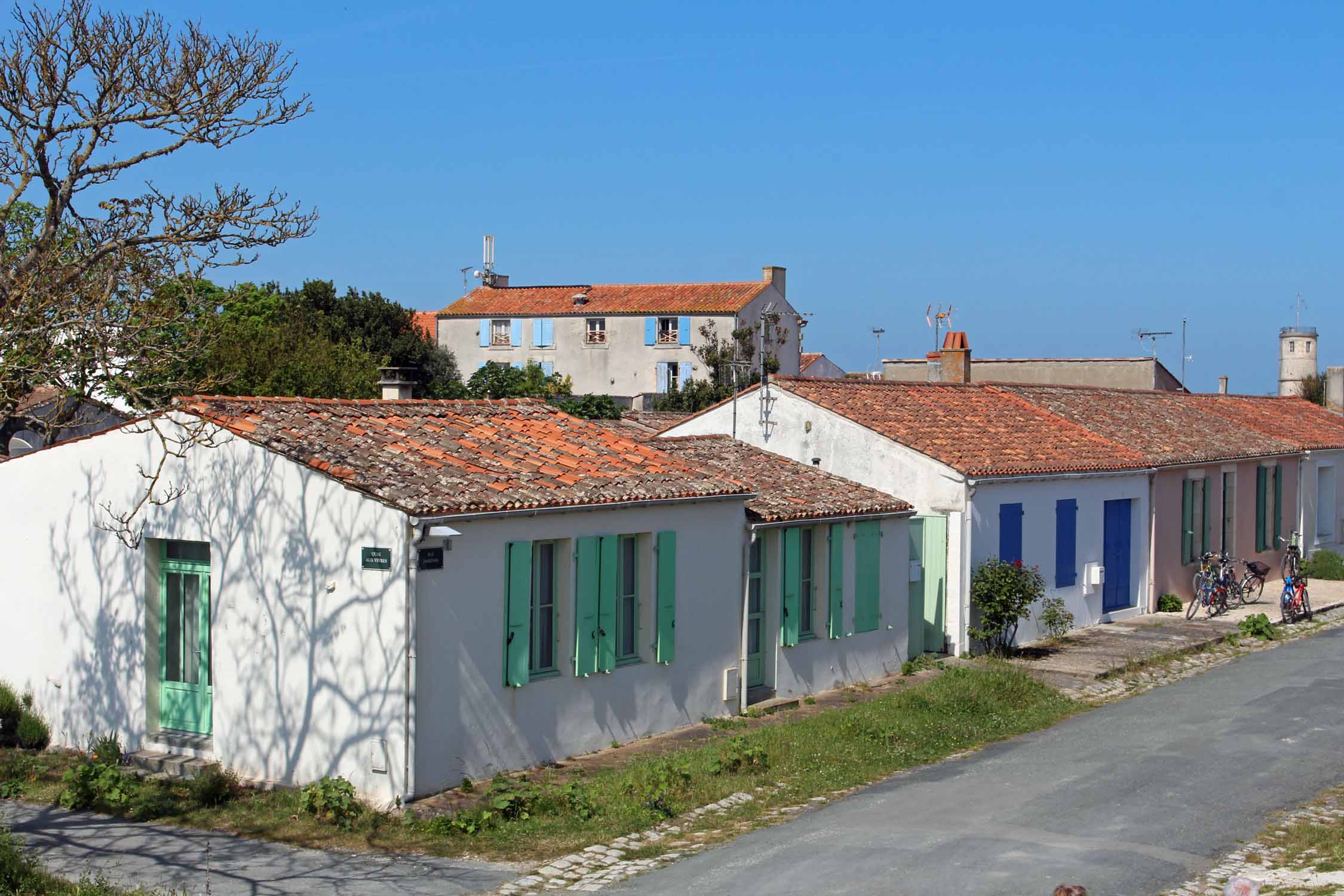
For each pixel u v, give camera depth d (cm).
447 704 1305
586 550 1464
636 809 1252
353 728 1298
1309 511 3459
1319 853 1041
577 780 1345
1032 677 1923
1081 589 2425
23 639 1593
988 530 2150
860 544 1916
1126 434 2781
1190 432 3027
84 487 1534
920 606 2094
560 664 1457
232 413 1443
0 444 1947
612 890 1023
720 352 5700
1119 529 2567
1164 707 1720
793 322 6506
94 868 1119
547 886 1048
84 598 1537
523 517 1384
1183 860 1038
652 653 1567
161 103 1491
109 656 1513
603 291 6644
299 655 1340
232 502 1399
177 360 1565
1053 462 2328
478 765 1339
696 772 1363
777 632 1772
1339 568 3338
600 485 1507
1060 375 4397
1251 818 1164
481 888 1052
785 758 1432
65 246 1552
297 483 1345
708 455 2012
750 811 1254
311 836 1203
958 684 1748
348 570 1305
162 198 1521
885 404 2392
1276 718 1611
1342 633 2458
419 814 1232
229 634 1396
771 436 2314
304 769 1336
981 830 1136
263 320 4747
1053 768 1385
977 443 2306
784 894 981
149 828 1243
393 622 1270
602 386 6362
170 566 1484
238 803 1306
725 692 1684
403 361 5784
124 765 1444
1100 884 979
